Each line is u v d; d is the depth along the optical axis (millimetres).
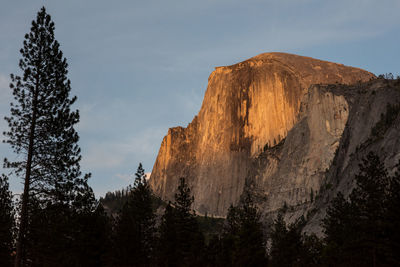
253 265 99188
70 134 58844
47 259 88438
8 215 89812
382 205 83688
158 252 106500
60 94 59406
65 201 58812
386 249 80188
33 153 57125
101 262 95438
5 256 93625
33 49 59938
